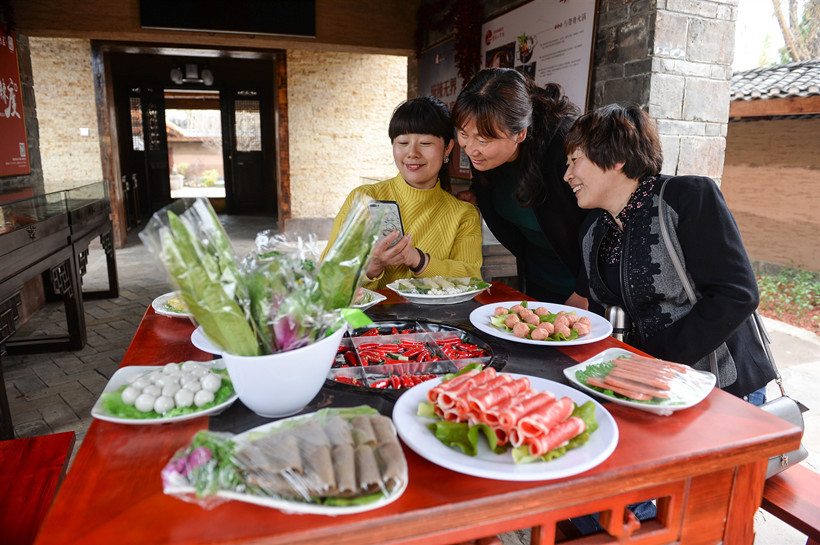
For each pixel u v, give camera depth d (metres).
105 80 7.48
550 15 3.20
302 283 0.97
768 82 6.34
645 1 2.57
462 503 0.75
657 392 1.01
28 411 2.88
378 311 1.67
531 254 2.44
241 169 12.05
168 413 0.95
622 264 1.55
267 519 0.71
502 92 1.59
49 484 1.27
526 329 1.39
